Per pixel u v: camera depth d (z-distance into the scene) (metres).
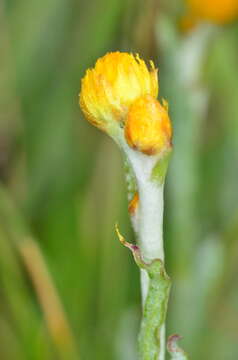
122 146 0.14
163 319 0.14
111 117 0.14
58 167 0.22
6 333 0.20
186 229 0.22
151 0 0.22
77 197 0.22
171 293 0.22
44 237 0.21
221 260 0.22
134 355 0.21
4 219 0.20
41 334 0.20
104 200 0.22
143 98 0.14
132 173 0.15
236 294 0.22
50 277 0.20
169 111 0.21
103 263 0.21
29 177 0.22
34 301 0.21
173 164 0.21
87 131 0.22
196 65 0.21
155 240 0.14
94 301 0.21
